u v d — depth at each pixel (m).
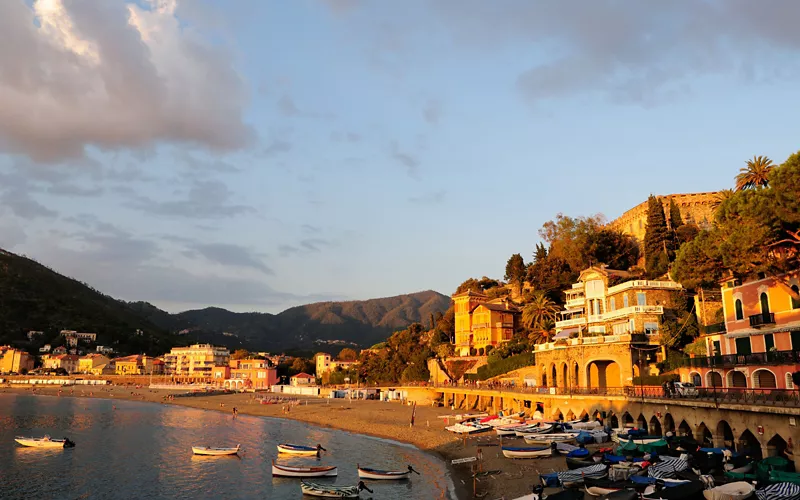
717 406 53.59
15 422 115.81
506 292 166.75
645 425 69.19
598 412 77.69
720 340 70.06
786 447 47.16
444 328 167.50
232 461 74.12
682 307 88.69
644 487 43.16
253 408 145.25
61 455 78.69
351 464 70.56
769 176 51.34
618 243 127.81
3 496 56.75
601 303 100.00
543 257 148.62
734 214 57.12
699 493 40.34
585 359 87.44
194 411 144.62
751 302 63.56
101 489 59.59
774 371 57.66
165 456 77.81
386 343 198.75
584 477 46.34
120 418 126.75
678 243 110.19
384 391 154.88
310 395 179.38
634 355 82.56
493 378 117.56
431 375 150.00
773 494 37.25
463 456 70.12
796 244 53.34
